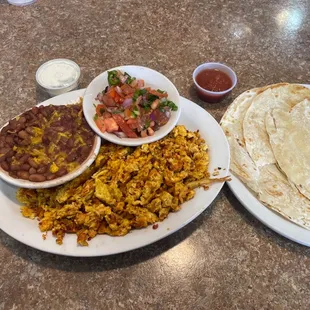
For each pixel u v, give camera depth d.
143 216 0.35
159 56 0.55
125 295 0.34
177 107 0.41
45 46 0.55
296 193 0.39
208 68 0.50
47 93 0.49
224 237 0.38
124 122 0.39
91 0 0.62
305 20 0.62
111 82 0.42
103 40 0.57
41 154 0.36
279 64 0.56
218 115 0.49
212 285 0.35
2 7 0.60
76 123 0.39
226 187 0.42
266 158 0.42
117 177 0.37
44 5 0.61
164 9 0.62
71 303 0.34
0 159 0.35
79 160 0.36
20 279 0.35
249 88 0.52
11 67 0.52
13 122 0.38
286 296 0.35
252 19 0.62
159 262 0.36
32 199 0.37
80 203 0.36
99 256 0.36
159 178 0.38
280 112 0.46
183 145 0.40
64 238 0.34
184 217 0.36
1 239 0.37
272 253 0.37
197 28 0.59
